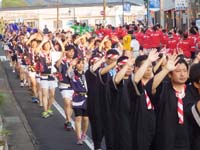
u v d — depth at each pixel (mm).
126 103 7867
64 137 13203
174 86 6984
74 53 13281
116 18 82875
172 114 6840
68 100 13617
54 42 21312
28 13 93250
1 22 58562
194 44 25422
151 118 7617
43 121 15562
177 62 6961
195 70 6504
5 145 10797
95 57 11344
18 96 21016
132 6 78688
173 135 6809
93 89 10570
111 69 10172
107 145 9820
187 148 6746
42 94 16516
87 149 11789
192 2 39906
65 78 13375
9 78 28078
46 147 12055
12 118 15984
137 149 7688
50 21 92438
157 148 7145
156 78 7430
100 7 88438
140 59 8086
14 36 29969
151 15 50031
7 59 39250
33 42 18938
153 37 29141
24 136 13258
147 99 7680
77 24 40781
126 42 14648
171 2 46438
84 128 12281
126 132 7855
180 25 42781
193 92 6863
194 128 6441
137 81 7730
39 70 16406
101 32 33281
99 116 10523
